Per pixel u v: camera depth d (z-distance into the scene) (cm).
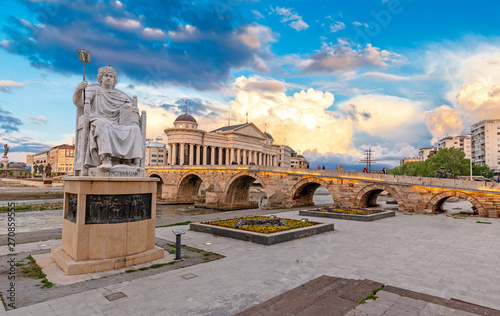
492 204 3112
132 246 1255
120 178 1202
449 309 793
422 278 1120
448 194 3403
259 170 5403
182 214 4984
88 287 999
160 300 902
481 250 1571
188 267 1230
